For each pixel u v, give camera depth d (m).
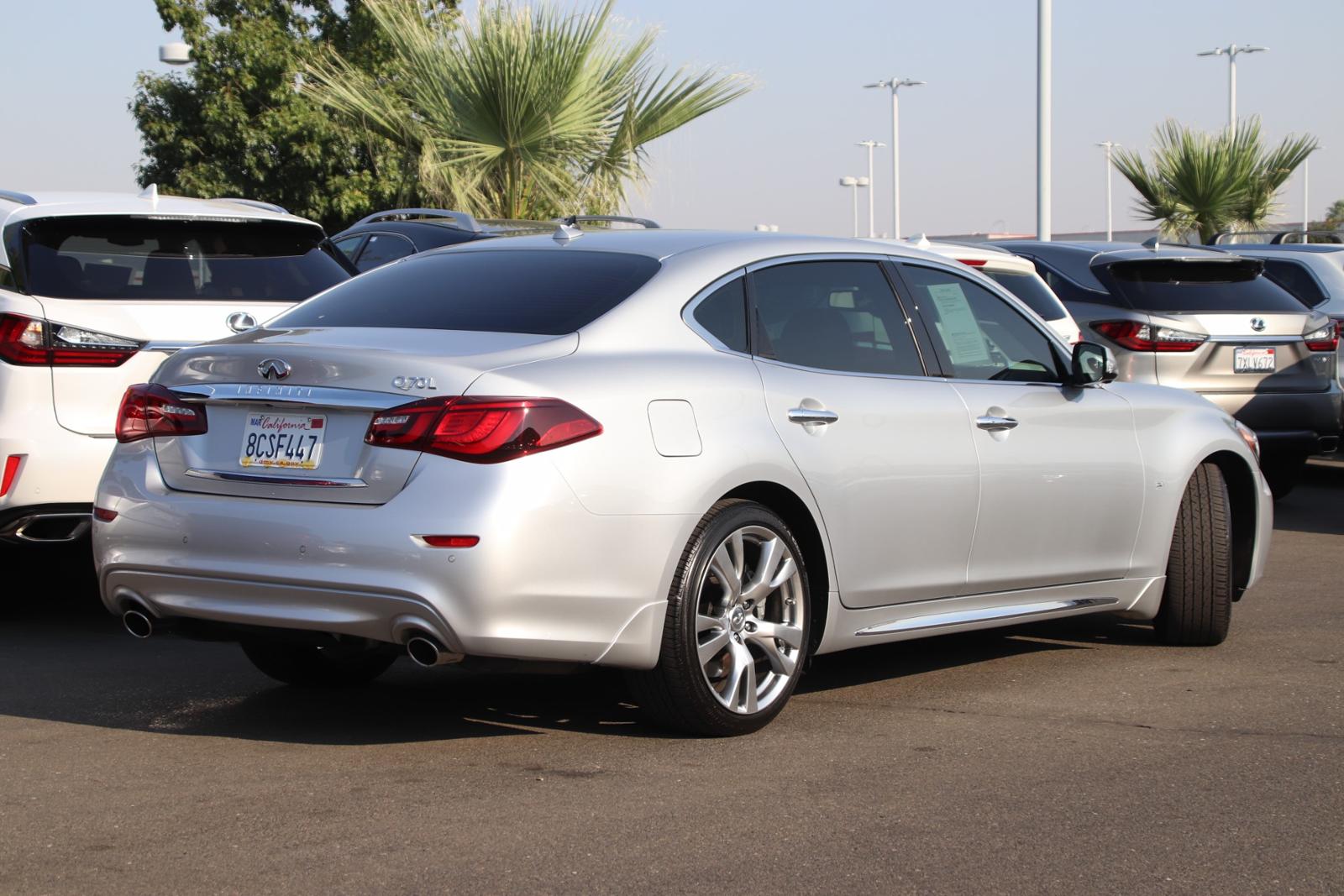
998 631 6.44
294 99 22.25
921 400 5.09
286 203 22.64
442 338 4.39
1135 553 5.87
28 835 3.63
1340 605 7.00
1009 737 4.63
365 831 3.68
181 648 5.96
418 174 16.55
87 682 5.35
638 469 4.23
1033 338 5.73
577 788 4.04
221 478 4.36
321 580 4.09
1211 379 9.76
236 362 4.37
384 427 4.11
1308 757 4.41
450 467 4.04
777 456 4.57
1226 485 6.14
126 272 6.28
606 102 15.26
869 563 4.91
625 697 5.14
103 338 5.95
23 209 6.18
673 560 4.30
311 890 3.29
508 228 11.71
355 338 4.43
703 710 4.45
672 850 3.56
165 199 6.80
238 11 23.66
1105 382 5.90
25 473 5.81
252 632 4.38
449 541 3.98
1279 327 9.93
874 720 4.84
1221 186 23.14
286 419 4.29
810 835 3.67
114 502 4.52
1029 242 10.88
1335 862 3.53
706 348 4.61
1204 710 5.00
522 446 4.05
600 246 4.95
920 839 3.65
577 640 4.15
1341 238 16.06
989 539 5.29
